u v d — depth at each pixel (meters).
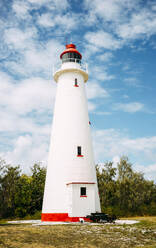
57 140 26.77
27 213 41.16
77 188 23.81
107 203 43.66
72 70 29.09
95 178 26.69
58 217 23.77
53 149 26.78
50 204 24.56
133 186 45.16
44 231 15.94
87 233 15.52
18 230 16.34
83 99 28.70
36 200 42.81
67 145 26.09
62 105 28.02
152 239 14.30
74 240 13.40
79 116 27.55
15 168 41.34
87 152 26.48
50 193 25.00
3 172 39.19
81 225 19.66
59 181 24.94
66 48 31.17
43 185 44.09
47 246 11.76
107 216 22.50
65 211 23.89
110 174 48.03
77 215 23.06
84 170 25.44
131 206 41.97
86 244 12.56
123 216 39.62
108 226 18.94
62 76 29.39
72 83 28.70
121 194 43.94
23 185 42.53
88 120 28.50
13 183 39.72
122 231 16.47
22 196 41.53
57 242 12.74
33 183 44.00
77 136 26.58
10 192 38.81
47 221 24.16
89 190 24.23
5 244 11.76
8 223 24.20
